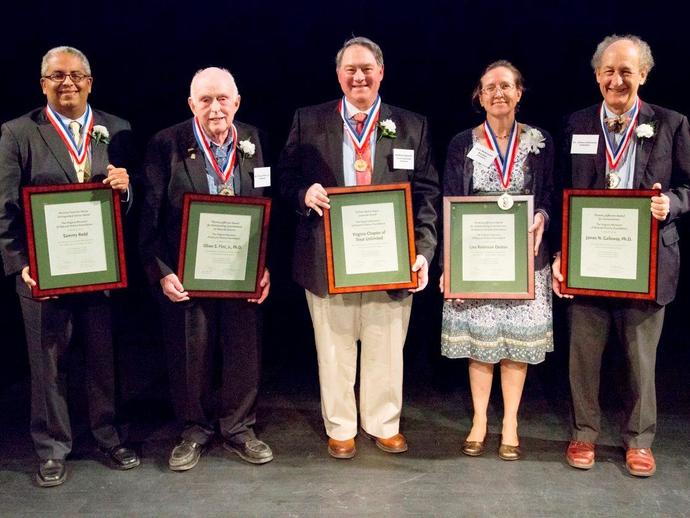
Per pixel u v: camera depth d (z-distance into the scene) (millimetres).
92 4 4844
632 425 2939
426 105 5012
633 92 2750
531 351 2947
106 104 5004
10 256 2715
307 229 2965
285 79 5020
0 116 4938
